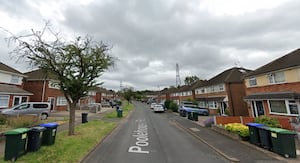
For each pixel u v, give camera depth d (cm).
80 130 1428
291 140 828
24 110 2106
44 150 848
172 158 823
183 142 1146
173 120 2456
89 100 5734
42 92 3097
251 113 2253
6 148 715
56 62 1230
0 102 2342
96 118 2508
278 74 1892
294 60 1766
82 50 1280
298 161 773
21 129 786
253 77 2306
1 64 2738
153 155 864
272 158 812
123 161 775
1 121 1473
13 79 2733
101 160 784
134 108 5197
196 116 2419
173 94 7006
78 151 859
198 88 4444
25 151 791
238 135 1209
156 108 3903
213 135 1364
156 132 1505
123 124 1981
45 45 1205
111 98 9456
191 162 770
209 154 888
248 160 788
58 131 1410
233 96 3058
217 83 3394
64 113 3014
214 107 3516
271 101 1930
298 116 1548
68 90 1270
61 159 743
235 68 3522
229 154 872
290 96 1599
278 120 1422
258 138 1036
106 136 1303
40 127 889
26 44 1140
